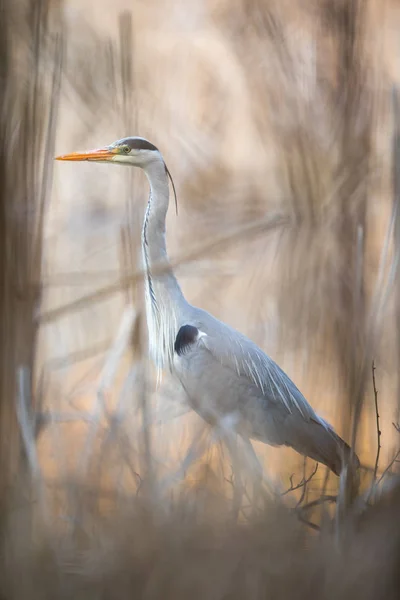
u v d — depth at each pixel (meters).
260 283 13.58
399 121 7.03
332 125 10.70
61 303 12.95
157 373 11.23
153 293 10.94
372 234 11.17
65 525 6.59
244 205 15.38
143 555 5.90
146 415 6.79
